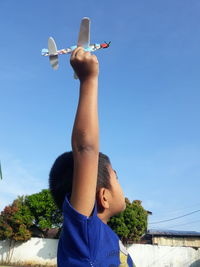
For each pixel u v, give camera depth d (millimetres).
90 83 614
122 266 642
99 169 706
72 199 594
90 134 594
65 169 741
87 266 572
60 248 622
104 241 619
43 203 12047
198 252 11969
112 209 697
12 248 11891
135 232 11672
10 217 11844
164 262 11883
